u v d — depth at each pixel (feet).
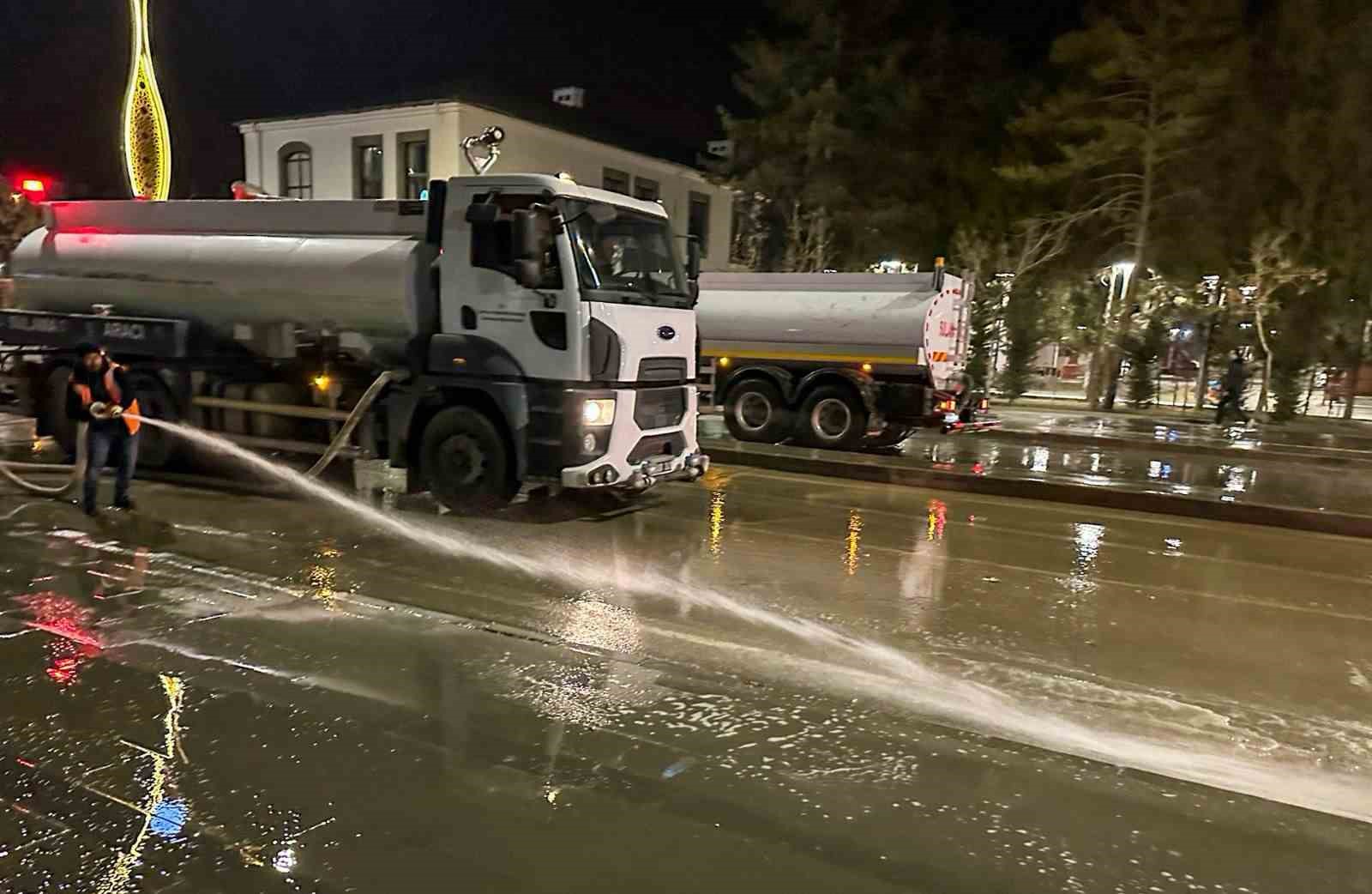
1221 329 88.02
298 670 17.04
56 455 39.65
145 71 41.47
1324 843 12.37
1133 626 21.89
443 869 11.07
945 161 92.58
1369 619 23.32
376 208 32.01
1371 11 80.38
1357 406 109.09
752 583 24.18
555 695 16.31
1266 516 35.55
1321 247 84.23
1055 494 39.29
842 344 50.60
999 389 95.04
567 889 10.78
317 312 32.19
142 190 41.98
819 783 13.51
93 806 12.22
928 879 11.24
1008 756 14.66
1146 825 12.67
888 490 40.45
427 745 14.23
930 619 21.76
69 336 36.63
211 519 29.22
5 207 56.54
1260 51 86.28
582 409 28.25
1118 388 104.27
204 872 10.89
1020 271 87.66
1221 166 85.97
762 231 94.38
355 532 27.99
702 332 53.78
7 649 17.67
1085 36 83.20
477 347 29.50
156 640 18.35
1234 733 16.02
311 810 12.26
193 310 34.76
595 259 28.76
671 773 13.65
